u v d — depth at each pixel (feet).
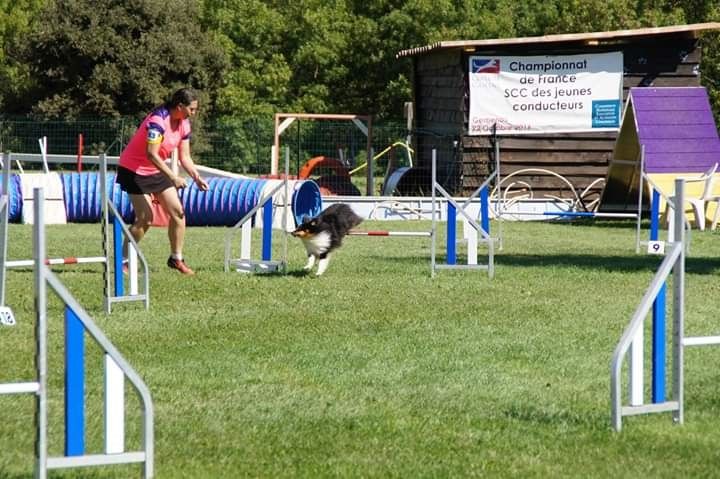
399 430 30.68
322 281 62.28
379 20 247.70
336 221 65.77
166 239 90.89
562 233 103.55
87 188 111.75
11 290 56.90
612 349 42.93
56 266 68.03
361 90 248.11
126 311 50.80
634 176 112.16
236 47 247.91
